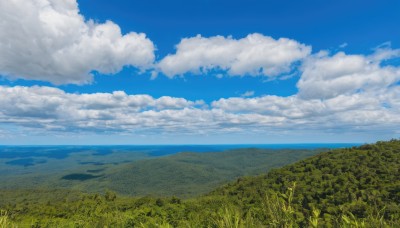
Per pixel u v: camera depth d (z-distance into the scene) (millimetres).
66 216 28953
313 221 4297
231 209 5258
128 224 12688
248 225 4738
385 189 33219
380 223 4547
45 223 20906
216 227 5238
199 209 19453
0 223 7023
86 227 13773
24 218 26438
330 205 28562
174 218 14438
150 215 22031
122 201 38125
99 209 29562
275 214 4508
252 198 35031
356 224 4395
